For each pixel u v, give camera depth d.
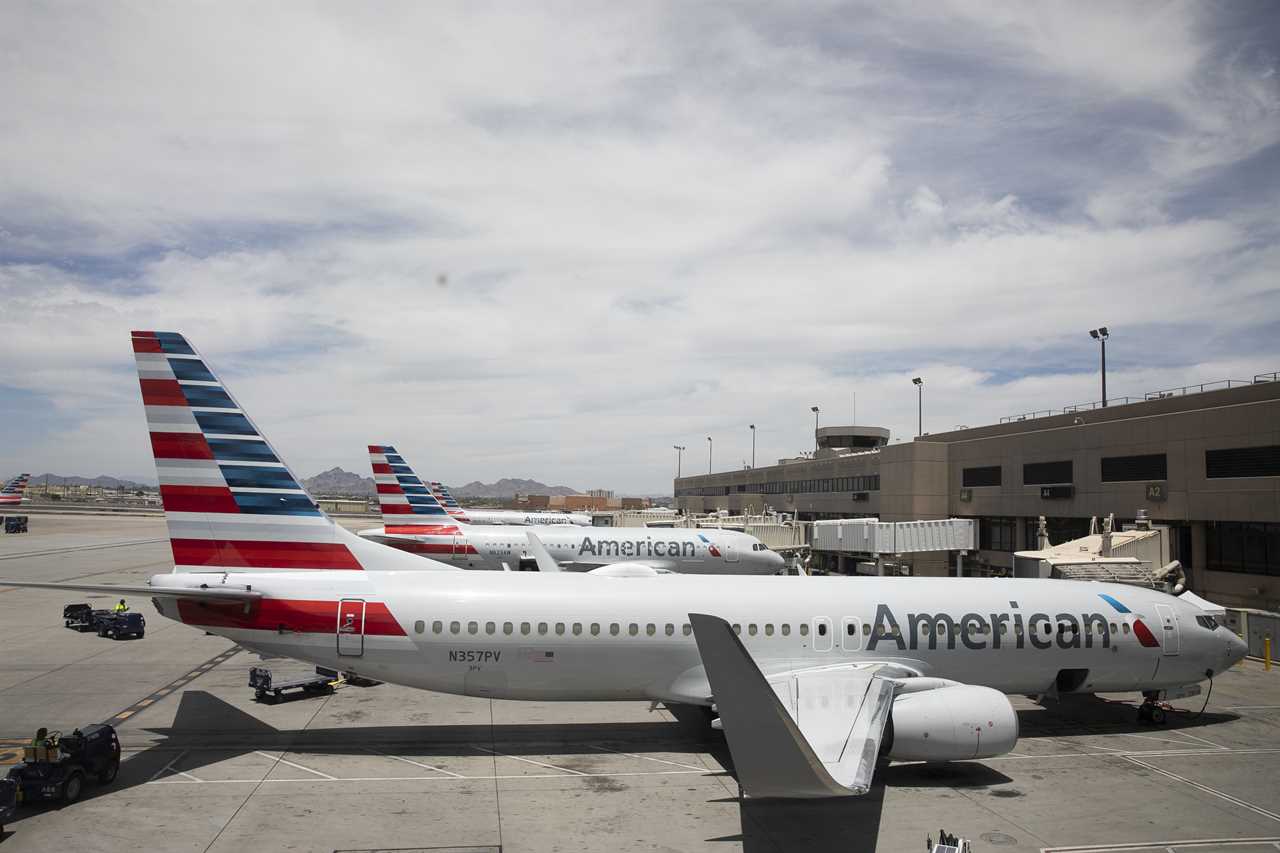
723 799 20.36
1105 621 26.58
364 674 23.97
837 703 21.12
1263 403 40.81
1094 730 27.27
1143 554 43.97
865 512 75.19
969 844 17.83
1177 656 27.08
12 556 84.25
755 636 24.77
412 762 22.97
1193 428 45.00
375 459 61.31
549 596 24.45
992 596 26.59
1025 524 59.28
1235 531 43.41
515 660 23.84
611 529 57.56
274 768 22.27
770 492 103.12
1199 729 27.47
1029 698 31.67
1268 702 31.31
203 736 25.11
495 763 22.98
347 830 18.09
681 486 162.00
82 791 20.23
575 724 27.00
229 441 24.83
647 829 18.41
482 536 57.56
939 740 21.17
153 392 24.53
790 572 62.88
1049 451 55.94
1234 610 40.66
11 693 30.28
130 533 125.31
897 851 17.34
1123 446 49.75
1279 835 18.48
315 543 25.12
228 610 23.58
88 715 27.28
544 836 17.92
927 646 25.36
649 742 25.09
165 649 39.25
